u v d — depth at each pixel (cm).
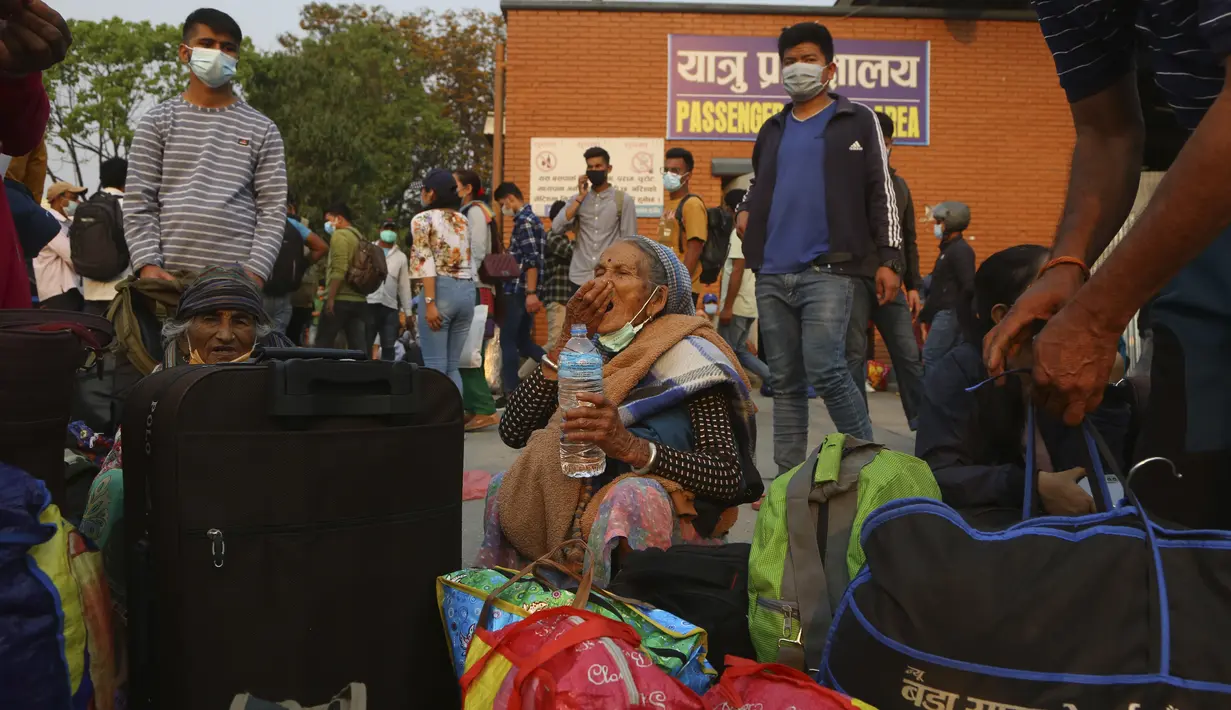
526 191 1355
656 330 294
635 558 240
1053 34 221
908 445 680
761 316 470
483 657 196
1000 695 160
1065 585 164
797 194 452
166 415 194
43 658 183
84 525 247
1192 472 193
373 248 930
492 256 868
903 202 624
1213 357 191
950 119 1377
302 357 217
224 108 397
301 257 804
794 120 469
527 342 923
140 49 4647
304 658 202
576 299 288
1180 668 156
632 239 305
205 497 194
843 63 1366
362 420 211
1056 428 243
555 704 177
